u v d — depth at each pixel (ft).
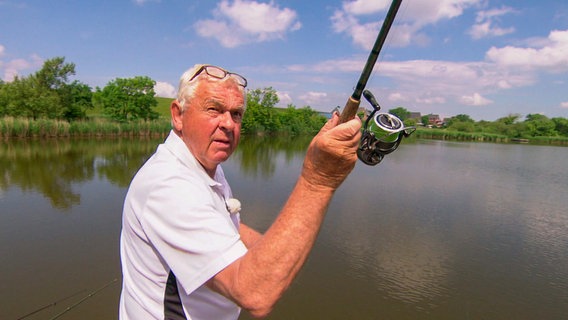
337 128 3.10
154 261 3.81
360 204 35.29
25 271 18.74
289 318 16.19
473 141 202.90
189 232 3.33
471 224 31.01
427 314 17.11
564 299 19.04
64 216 27.17
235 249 3.26
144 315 4.03
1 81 101.86
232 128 4.26
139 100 114.62
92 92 128.16
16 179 38.75
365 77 3.57
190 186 3.58
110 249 21.62
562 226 31.58
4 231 23.90
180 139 4.31
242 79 4.54
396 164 67.56
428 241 26.30
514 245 26.63
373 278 20.18
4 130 73.87
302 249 3.08
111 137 90.17
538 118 278.46
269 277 3.00
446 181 51.01
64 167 46.14
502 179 56.24
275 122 156.66
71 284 17.69
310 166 3.22
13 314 15.28
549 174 64.69
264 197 35.53
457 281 20.52
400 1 3.45
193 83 4.12
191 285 3.30
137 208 3.76
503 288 20.02
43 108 91.30
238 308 4.55
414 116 375.86
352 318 16.37
